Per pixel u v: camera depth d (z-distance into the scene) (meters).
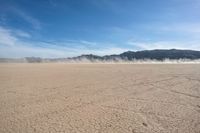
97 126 3.72
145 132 3.47
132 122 3.92
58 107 4.93
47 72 13.12
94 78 9.95
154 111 4.59
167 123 3.86
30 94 6.37
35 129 3.59
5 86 7.76
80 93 6.51
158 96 6.05
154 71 13.41
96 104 5.20
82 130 3.54
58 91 6.82
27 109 4.76
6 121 3.97
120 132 3.47
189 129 3.58
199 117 4.19
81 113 4.47
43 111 4.61
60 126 3.72
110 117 4.20
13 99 5.72
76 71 13.83
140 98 5.81
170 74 11.38
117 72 12.91
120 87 7.50
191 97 5.92
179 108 4.82
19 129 3.59
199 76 10.38
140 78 9.80
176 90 6.92
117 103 5.28
